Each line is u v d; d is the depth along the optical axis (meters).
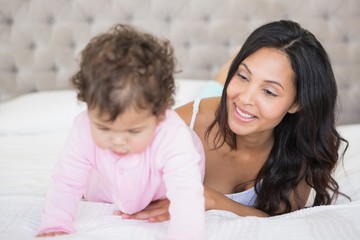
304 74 1.16
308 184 1.36
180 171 0.89
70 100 2.15
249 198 1.39
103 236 0.95
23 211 1.08
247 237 0.98
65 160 0.96
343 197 1.42
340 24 2.54
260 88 1.14
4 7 2.34
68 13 2.40
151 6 2.45
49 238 0.90
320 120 1.26
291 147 1.32
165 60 0.88
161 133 0.92
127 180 0.97
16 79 2.42
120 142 0.83
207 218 1.12
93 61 0.81
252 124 1.19
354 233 1.02
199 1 2.47
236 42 2.52
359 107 2.61
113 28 0.96
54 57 2.43
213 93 1.99
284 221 1.08
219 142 1.35
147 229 0.99
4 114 2.05
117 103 0.78
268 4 2.49
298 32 1.16
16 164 1.58
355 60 2.58
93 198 1.23
